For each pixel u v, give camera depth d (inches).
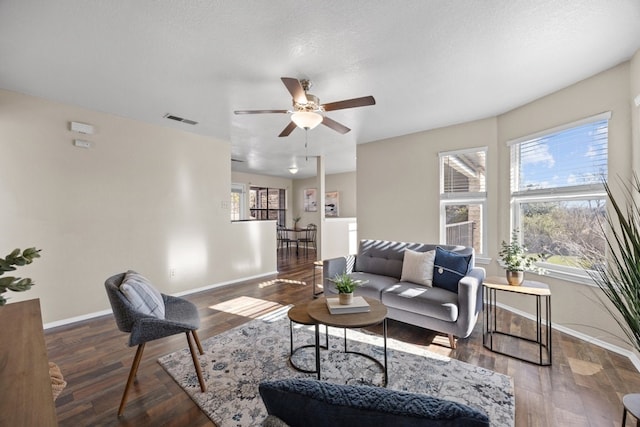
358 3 64.1
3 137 107.7
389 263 131.8
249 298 156.0
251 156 235.8
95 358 92.4
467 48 82.2
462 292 95.1
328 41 78.2
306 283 189.2
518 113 127.7
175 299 95.7
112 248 134.9
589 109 100.4
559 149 112.3
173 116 137.4
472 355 92.6
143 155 145.3
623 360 88.4
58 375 45.3
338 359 90.6
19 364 32.8
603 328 97.3
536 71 96.2
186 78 98.9
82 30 72.6
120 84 103.4
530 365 86.4
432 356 92.2
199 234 169.8
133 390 75.9
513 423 63.6
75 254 124.0
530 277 122.6
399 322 121.3
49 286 117.6
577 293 105.0
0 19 67.5
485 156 143.5
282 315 130.2
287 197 385.1
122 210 138.0
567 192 109.1
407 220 170.7
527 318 123.7
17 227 110.8
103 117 131.6
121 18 68.4
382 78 99.7
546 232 118.3
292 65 90.6
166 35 75.2
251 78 99.0
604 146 97.9
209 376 81.7
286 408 24.1
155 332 69.8
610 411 66.9
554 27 73.3
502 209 136.6
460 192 152.2
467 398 71.7
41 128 115.5
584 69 95.2
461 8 66.1
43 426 22.7
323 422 22.8
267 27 72.3
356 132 165.9
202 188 171.0
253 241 203.3
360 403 22.6
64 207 121.3
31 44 78.3
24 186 112.1
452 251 121.0
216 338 106.0
